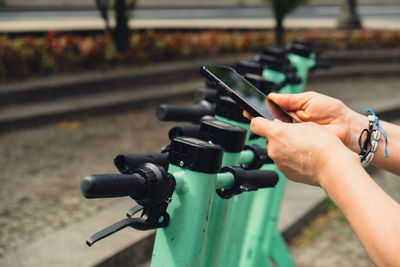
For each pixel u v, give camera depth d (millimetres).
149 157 917
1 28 9000
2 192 3586
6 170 4043
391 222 655
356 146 1080
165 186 812
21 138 4938
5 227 3035
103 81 6594
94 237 765
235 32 11922
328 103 1076
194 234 876
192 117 1267
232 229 1340
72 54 6957
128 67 7457
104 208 3383
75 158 4441
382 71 9805
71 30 9211
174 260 891
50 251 2584
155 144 5047
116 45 7777
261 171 1003
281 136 806
